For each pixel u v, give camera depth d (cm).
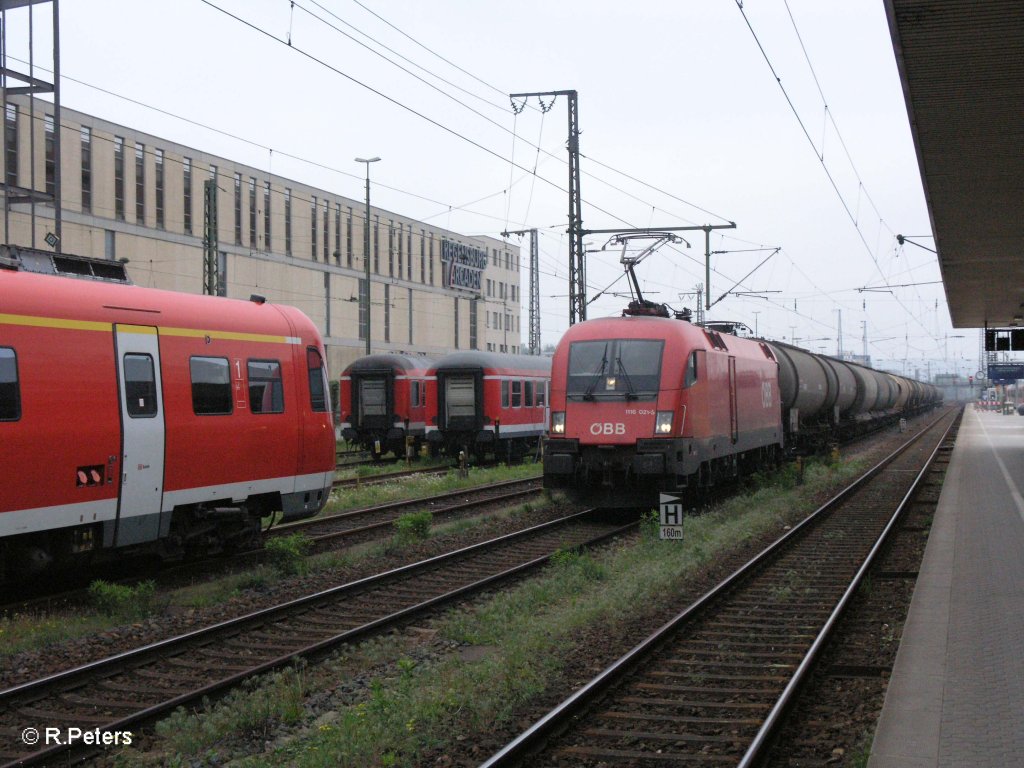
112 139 4688
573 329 1972
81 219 4509
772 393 2738
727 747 694
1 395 1079
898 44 1289
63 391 1146
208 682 866
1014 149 1744
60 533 1177
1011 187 2002
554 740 704
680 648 963
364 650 970
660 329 1909
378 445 3697
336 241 6244
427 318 7219
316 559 1417
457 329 7625
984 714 695
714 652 948
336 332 6212
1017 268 3086
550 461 1895
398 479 2741
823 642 933
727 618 1095
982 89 1450
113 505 1209
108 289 1234
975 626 959
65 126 4431
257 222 5584
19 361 1101
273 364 1484
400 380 3488
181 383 1311
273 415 1471
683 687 830
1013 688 756
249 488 1427
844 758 664
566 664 893
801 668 826
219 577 1366
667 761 666
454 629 1036
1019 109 1538
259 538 1536
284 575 1341
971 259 2917
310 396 1555
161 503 1276
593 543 1644
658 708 781
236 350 1412
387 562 1445
